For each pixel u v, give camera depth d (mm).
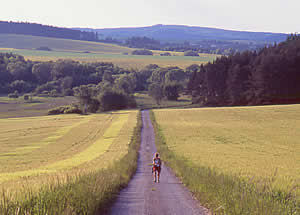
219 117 90125
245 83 129875
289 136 57875
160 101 159750
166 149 43375
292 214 8680
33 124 91562
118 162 25672
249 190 11367
